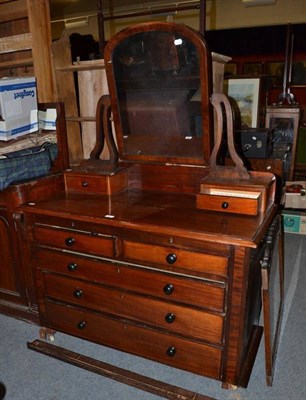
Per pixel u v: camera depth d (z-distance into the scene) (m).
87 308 1.65
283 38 4.80
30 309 1.93
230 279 1.29
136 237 1.43
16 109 1.80
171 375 1.60
